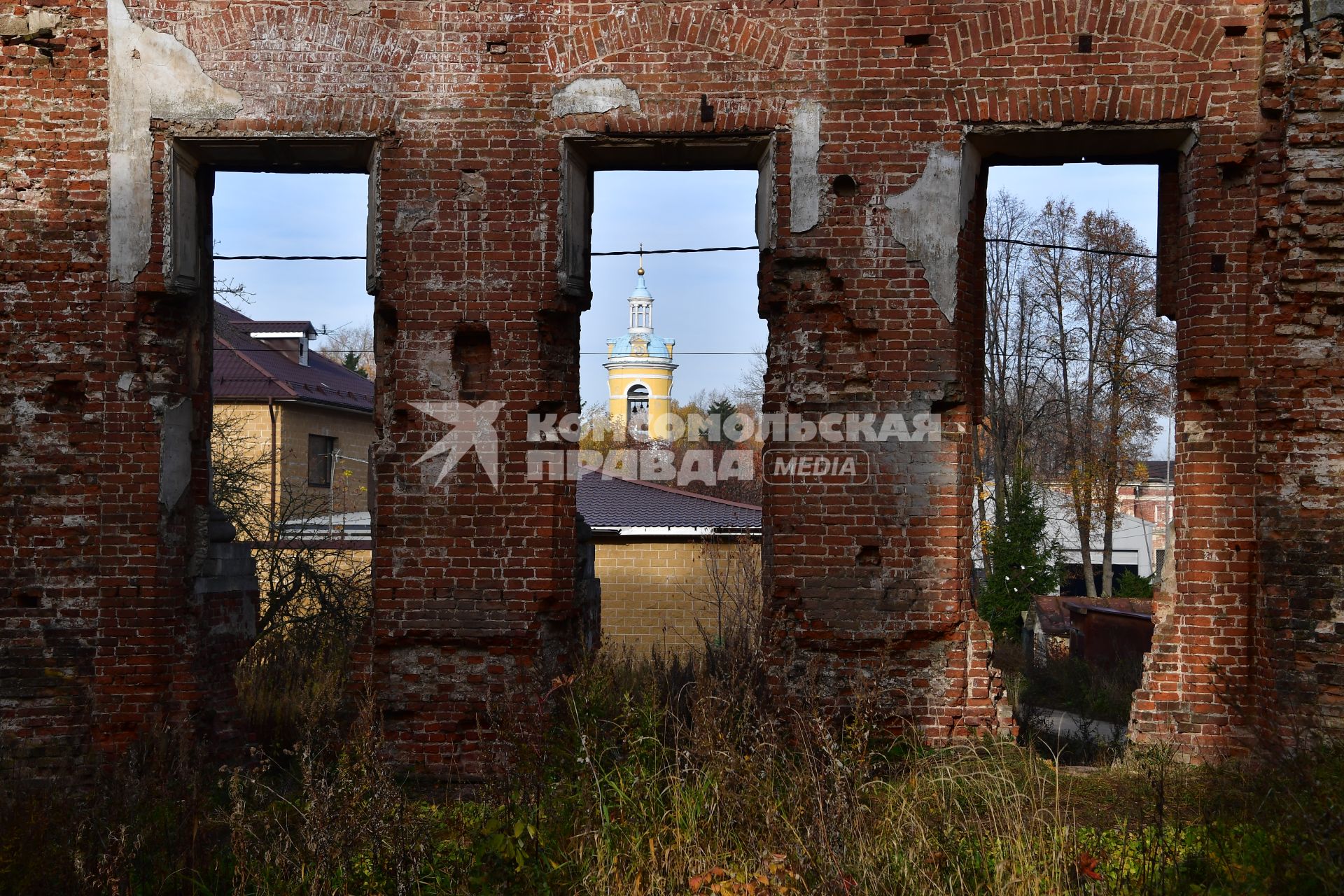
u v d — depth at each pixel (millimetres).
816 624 8242
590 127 8344
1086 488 31156
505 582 8328
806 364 8352
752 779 6141
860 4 8266
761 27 8312
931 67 8227
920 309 8242
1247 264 8047
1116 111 8086
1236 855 5547
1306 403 7719
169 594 8461
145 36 8375
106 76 8383
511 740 6996
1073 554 41688
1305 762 6285
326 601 16266
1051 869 5602
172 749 7957
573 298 8555
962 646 8219
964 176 8258
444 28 8422
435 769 8281
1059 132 8180
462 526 8367
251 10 8398
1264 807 6062
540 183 8375
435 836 6266
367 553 20281
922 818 6125
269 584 16125
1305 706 7562
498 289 8383
